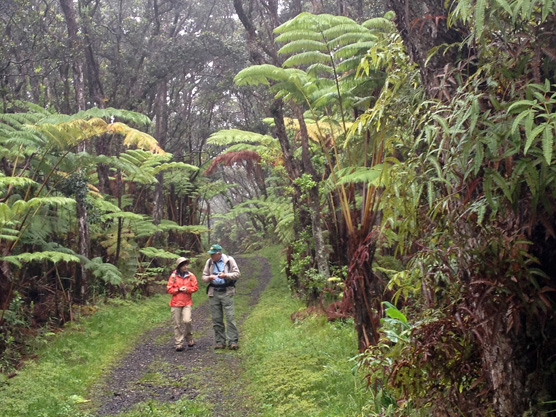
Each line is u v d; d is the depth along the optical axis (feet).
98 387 21.56
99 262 37.45
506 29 7.89
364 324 18.79
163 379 22.47
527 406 7.60
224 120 90.84
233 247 140.36
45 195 33.14
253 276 66.03
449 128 7.86
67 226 38.14
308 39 21.75
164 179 68.13
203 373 23.12
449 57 8.68
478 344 8.50
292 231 47.14
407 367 9.01
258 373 21.09
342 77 21.34
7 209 22.12
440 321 8.52
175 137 84.58
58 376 21.44
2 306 25.17
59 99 58.18
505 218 7.84
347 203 19.75
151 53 67.21
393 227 9.27
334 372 18.51
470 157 7.71
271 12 36.29
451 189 8.55
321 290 31.22
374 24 22.57
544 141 5.95
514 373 7.70
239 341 29.37
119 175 49.88
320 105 22.31
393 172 8.86
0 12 47.88
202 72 81.25
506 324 7.70
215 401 19.25
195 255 74.49
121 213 41.29
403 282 10.18
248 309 42.47
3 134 28.86
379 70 20.29
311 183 30.83
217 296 27.86
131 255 47.39
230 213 74.54
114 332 31.35
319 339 24.22
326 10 52.90
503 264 7.61
